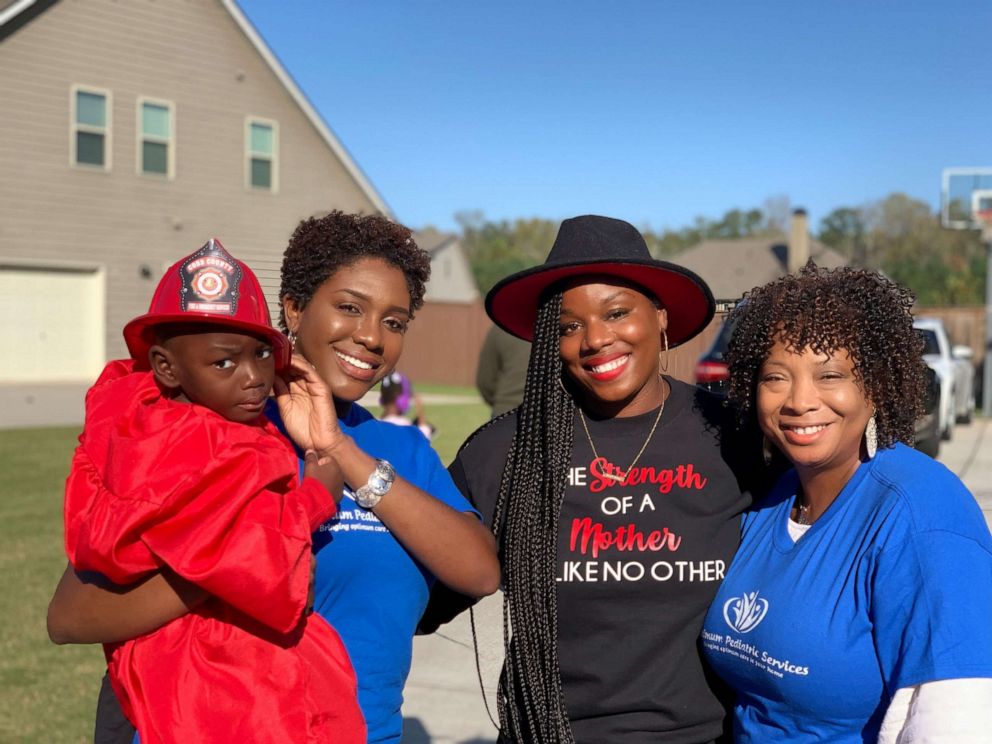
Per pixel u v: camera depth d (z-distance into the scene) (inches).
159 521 65.2
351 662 76.6
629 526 91.8
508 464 96.3
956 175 821.2
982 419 681.0
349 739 72.9
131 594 67.7
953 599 70.9
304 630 72.6
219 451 67.5
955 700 68.7
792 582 80.6
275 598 66.1
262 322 72.4
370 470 78.2
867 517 78.1
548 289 97.0
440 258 2282.2
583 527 92.4
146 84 860.6
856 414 80.4
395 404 282.0
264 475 67.7
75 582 69.1
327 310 82.7
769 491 92.8
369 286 82.3
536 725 90.0
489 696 157.0
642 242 98.3
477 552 82.4
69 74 819.4
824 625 77.0
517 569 91.7
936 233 2593.5
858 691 75.7
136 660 69.2
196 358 70.4
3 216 797.9
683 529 91.4
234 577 65.1
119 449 67.3
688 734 89.4
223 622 69.9
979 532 74.2
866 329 79.8
